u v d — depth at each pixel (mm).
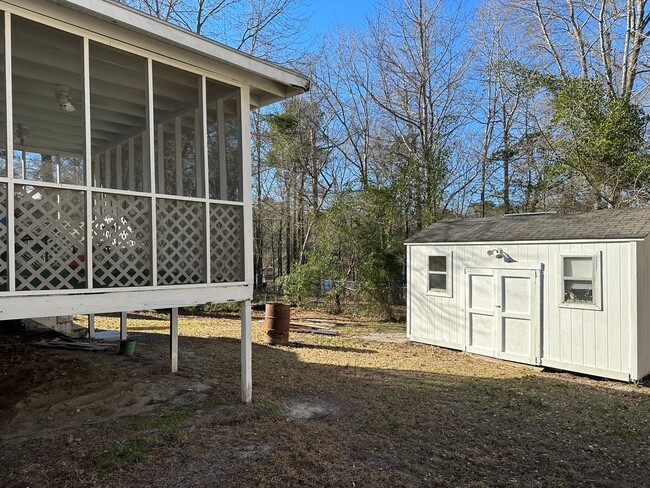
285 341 9703
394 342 10742
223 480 3303
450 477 3670
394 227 15703
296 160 19281
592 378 7602
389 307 14773
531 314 8453
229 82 5148
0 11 3602
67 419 4535
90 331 9109
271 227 23672
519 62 17047
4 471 3359
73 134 7035
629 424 5199
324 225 15914
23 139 6957
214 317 14062
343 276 15523
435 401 5820
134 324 11758
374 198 15359
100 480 3246
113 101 5805
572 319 7879
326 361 8141
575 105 13438
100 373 6160
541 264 8336
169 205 4578
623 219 7840
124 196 4266
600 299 7516
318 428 4488
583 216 8680
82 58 3990
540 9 16906
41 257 3699
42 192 3691
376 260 14781
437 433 4656
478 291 9406
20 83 5250
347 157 20297
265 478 3355
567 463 4051
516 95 17562
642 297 7285
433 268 10445
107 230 4137
